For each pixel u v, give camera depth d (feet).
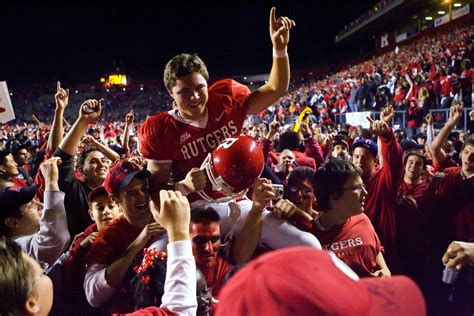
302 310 2.69
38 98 156.04
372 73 71.15
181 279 5.40
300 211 8.70
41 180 12.51
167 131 8.16
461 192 11.05
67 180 10.85
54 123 12.55
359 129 26.37
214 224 7.50
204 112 8.22
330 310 2.68
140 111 154.92
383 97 45.80
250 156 6.84
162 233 7.79
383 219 10.50
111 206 9.43
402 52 85.71
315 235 8.71
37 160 17.53
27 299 4.42
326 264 2.93
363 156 12.12
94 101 10.86
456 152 18.54
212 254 7.52
